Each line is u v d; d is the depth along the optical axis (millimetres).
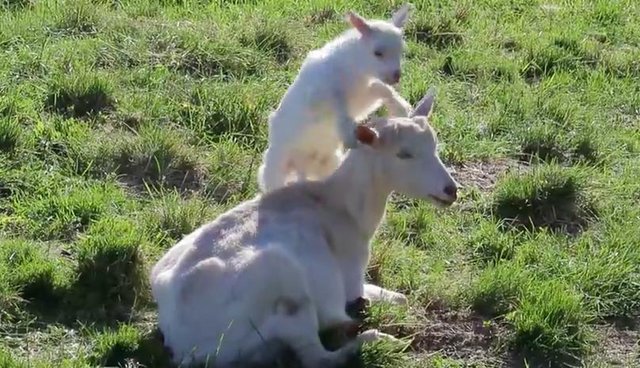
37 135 14312
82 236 12469
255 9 20047
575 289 12406
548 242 13438
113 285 11570
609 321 12141
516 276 12250
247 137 15227
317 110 12328
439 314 11852
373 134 10961
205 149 14859
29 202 13023
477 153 15672
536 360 11273
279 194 11117
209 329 10039
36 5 19234
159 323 10594
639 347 11680
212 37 17844
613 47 20344
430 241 13367
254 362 10055
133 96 15781
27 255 11906
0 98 15000
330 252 10711
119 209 13102
